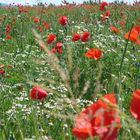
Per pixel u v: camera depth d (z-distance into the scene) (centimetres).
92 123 102
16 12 1761
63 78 137
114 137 99
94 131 100
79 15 1502
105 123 101
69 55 158
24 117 368
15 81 637
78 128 100
